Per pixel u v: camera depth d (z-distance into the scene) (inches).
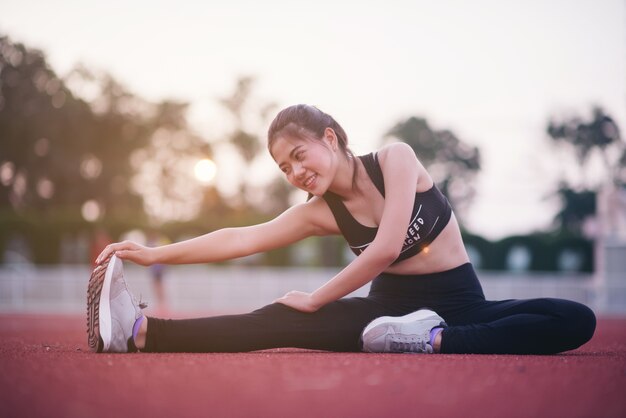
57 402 74.7
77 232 866.1
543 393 81.8
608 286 732.0
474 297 145.4
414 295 143.9
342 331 139.2
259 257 846.5
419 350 136.6
